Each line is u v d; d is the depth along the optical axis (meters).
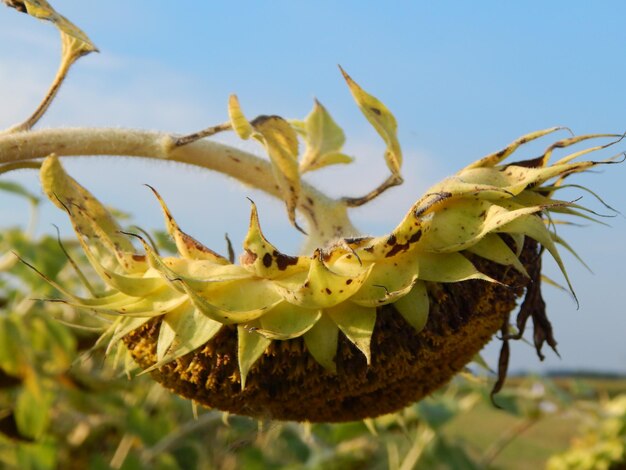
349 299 0.51
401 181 0.60
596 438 1.22
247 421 0.96
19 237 0.98
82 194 0.56
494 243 0.52
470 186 0.52
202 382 0.52
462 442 1.28
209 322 0.51
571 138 0.54
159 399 1.19
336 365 0.51
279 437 1.21
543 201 0.53
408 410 1.09
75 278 1.06
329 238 0.59
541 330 0.56
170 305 0.52
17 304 0.99
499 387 0.57
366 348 0.50
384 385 0.52
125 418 1.10
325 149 0.67
